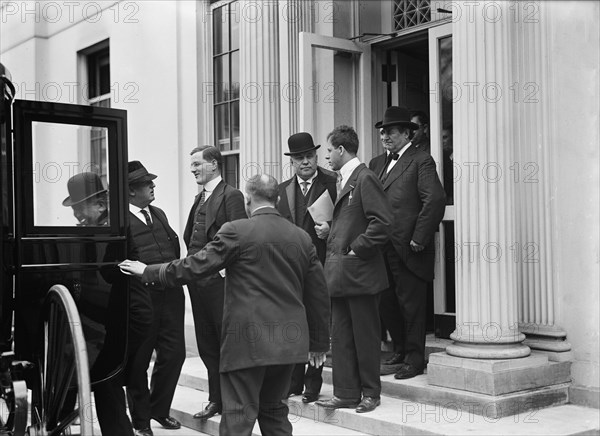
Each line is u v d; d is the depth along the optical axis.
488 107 5.48
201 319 5.65
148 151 9.10
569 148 5.59
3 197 4.18
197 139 8.48
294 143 6.01
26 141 4.38
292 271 4.41
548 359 5.61
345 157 5.54
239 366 4.25
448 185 6.70
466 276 5.52
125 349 4.61
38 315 4.39
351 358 5.46
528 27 5.76
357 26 7.54
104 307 4.54
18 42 11.14
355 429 5.30
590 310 5.51
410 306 5.90
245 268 4.33
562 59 5.61
